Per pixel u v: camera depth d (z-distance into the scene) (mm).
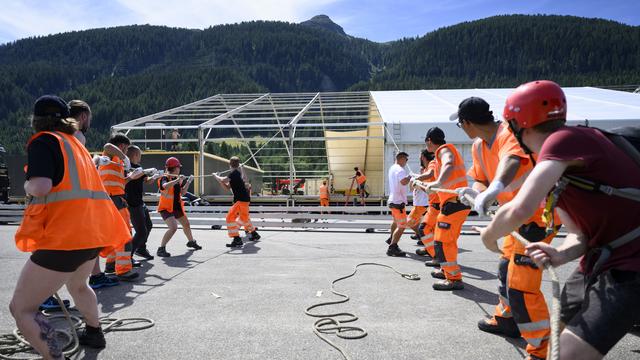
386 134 14641
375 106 19734
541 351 3049
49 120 2992
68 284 3338
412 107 17766
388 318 4250
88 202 2979
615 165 1864
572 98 19359
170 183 7707
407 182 7543
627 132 2068
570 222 2088
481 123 3441
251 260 7410
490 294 5164
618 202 1841
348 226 12500
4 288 5402
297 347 3502
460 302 4816
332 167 24328
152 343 3588
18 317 2799
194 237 10664
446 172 4945
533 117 2133
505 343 3596
